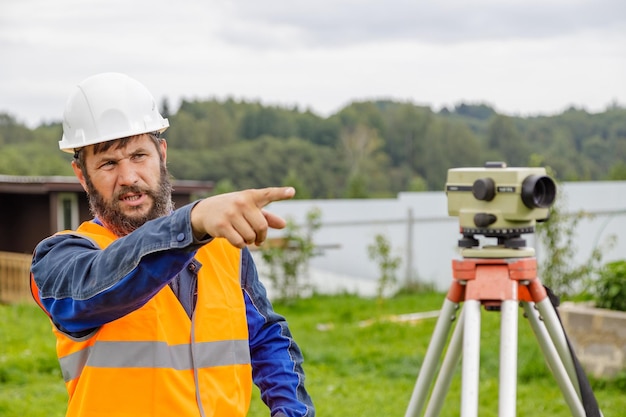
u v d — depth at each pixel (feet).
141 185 8.10
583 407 11.27
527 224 11.20
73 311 7.09
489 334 32.09
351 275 58.59
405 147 226.99
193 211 6.46
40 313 41.19
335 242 58.59
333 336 34.53
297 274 47.67
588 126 199.62
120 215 8.07
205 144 213.25
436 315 40.06
